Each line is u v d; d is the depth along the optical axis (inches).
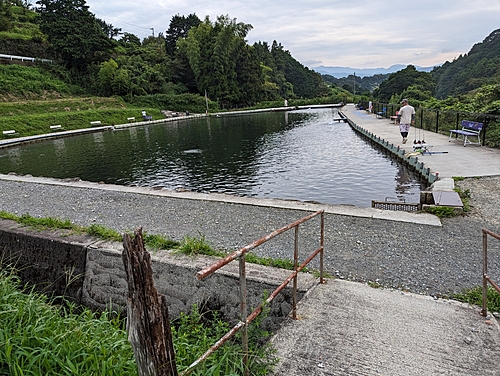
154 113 1695.4
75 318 123.6
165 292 160.4
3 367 91.3
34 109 1363.2
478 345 103.0
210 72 2265.0
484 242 116.8
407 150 495.5
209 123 1435.8
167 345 69.3
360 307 126.1
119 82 1831.9
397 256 177.9
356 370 93.5
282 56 3649.1
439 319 117.9
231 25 2364.7
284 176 505.7
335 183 450.3
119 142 937.5
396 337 107.5
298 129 1102.4
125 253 66.0
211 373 84.5
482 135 480.7
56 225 201.9
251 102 2468.0
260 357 94.0
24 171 595.8
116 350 98.7
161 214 265.6
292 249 191.5
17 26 2144.4
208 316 152.5
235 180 498.6
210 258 162.4
